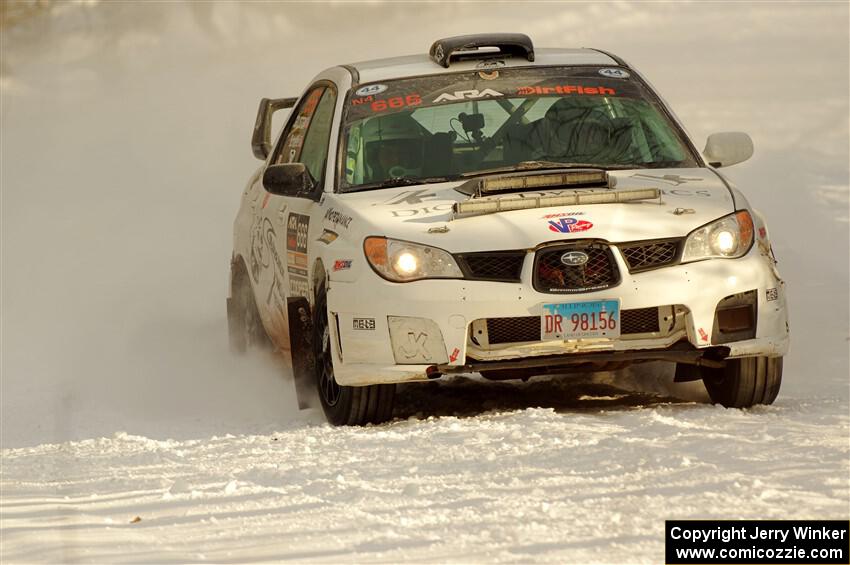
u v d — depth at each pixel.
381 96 30.64
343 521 18.02
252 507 19.23
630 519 17.06
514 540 16.47
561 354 25.39
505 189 27.03
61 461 24.72
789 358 33.12
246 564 16.22
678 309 25.59
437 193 27.67
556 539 16.42
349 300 26.20
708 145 30.70
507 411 26.69
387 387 26.58
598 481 19.31
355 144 29.62
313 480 20.75
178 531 18.12
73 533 18.08
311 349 29.64
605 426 23.56
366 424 26.80
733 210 26.39
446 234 25.78
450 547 16.38
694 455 20.56
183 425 29.34
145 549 17.14
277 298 32.28
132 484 21.67
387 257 25.89
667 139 29.81
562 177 27.17
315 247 28.17
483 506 18.30
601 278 25.38
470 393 30.50
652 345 25.50
